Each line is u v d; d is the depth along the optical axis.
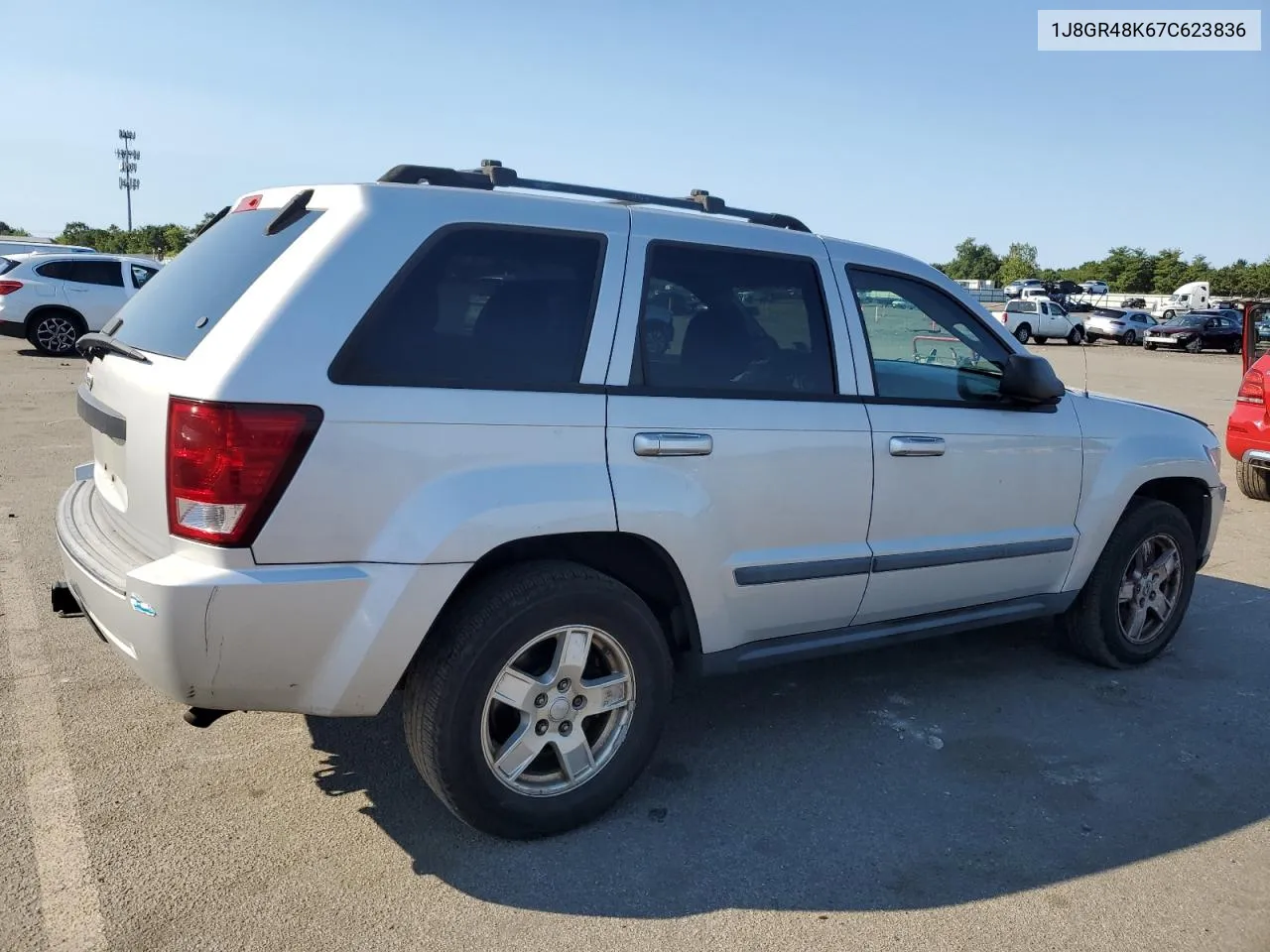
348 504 2.79
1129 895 3.04
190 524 2.69
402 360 2.90
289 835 3.18
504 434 3.01
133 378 2.96
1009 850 3.27
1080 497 4.54
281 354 2.73
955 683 4.66
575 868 3.08
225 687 2.77
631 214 3.45
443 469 2.91
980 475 4.14
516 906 2.88
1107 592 4.74
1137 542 4.75
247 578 2.68
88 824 3.19
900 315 4.06
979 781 3.72
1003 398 4.27
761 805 3.49
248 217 3.40
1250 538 7.70
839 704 4.38
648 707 3.36
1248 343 9.02
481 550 2.94
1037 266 111.62
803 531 3.66
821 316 3.80
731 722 4.16
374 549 2.83
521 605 3.02
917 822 3.42
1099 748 4.04
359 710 2.92
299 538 2.74
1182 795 3.67
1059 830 3.40
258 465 2.67
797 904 2.94
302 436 2.71
